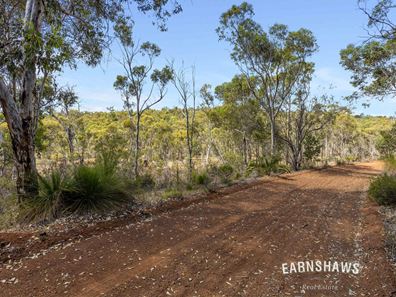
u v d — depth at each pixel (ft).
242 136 108.27
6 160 44.11
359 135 204.13
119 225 20.71
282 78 80.18
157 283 12.94
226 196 34.55
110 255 15.64
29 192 22.24
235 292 12.57
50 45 16.78
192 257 16.01
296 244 19.16
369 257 16.87
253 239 19.66
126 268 14.23
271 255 17.04
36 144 55.11
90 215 21.91
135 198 27.50
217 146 123.85
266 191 40.27
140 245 17.31
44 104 48.85
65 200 22.49
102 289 12.19
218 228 21.68
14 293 11.63
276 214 27.14
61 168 26.63
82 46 30.91
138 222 21.77
